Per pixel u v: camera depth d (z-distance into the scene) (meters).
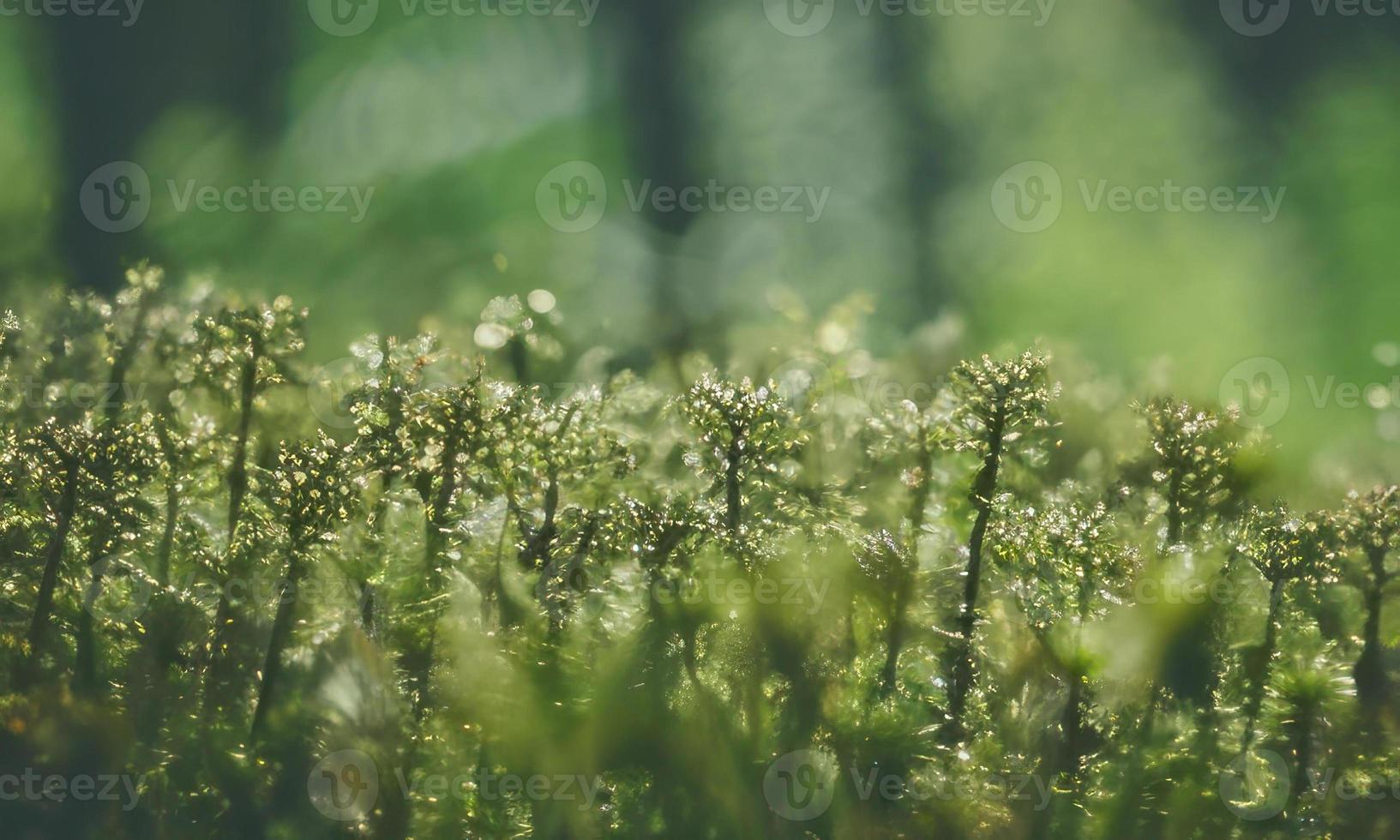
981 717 0.48
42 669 0.49
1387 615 0.49
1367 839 0.48
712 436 0.49
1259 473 0.49
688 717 0.48
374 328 0.55
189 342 0.50
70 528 0.49
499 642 0.48
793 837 0.48
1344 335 1.52
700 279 1.49
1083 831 0.48
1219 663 0.49
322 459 0.49
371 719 0.48
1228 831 0.48
